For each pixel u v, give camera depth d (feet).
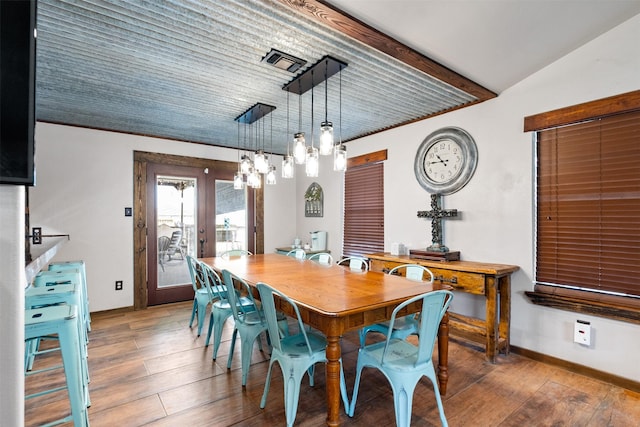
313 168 8.68
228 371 8.30
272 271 9.24
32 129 2.80
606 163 7.96
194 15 6.18
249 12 6.15
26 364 8.05
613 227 7.85
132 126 13.20
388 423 6.27
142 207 14.15
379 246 14.01
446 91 9.84
